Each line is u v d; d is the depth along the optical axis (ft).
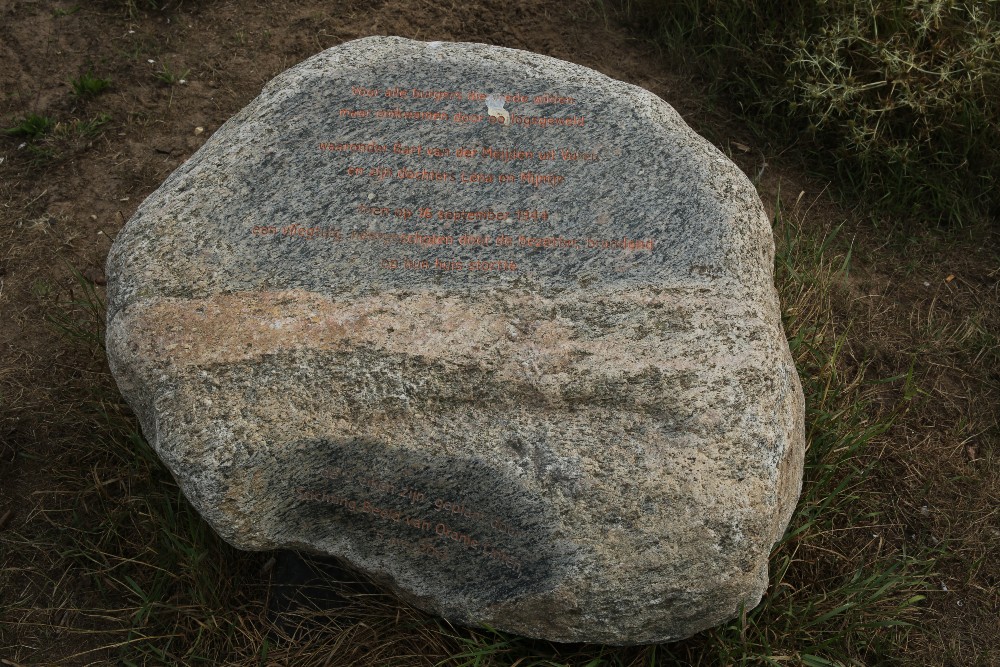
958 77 10.04
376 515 5.95
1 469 7.97
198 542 7.08
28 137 10.44
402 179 6.80
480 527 5.83
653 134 7.12
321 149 6.94
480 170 6.86
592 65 11.55
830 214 10.31
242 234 6.49
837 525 7.96
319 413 5.84
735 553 5.63
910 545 7.93
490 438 5.80
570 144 7.05
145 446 7.50
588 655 6.48
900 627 7.39
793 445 6.19
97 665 6.99
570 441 5.78
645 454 5.74
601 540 5.64
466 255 6.42
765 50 10.81
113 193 10.06
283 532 6.01
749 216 6.81
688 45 11.55
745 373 5.98
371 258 6.39
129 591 7.30
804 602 7.11
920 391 8.58
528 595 5.81
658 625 5.81
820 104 10.41
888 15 10.34
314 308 6.14
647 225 6.59
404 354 5.96
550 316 6.15
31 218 9.78
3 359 8.67
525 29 11.85
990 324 9.45
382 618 6.77
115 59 11.18
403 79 7.40
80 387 8.30
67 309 9.04
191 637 7.02
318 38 11.55
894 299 9.66
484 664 6.33
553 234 6.54
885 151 10.06
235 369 5.92
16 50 11.18
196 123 10.73
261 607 7.11
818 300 9.12
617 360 5.98
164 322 6.11
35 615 7.25
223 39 11.51
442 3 12.00
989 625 7.54
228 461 5.74
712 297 6.27
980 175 10.07
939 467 8.39
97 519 7.65
